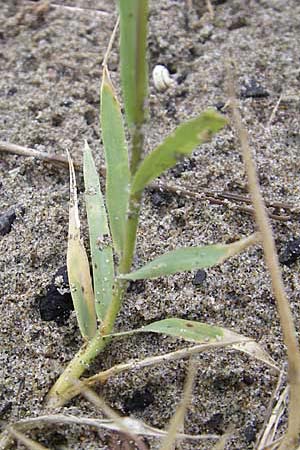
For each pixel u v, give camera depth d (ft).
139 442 0.46
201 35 0.79
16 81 0.75
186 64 0.76
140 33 0.41
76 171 0.66
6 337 0.56
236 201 0.63
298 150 0.67
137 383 0.53
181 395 0.53
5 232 0.62
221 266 0.58
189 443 0.51
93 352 0.52
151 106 0.72
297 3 0.81
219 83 0.73
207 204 0.62
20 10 0.83
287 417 0.51
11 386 0.53
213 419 0.52
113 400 0.53
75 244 0.54
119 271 0.49
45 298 0.57
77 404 0.53
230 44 0.77
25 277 0.58
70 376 0.52
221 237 0.61
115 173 0.50
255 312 0.56
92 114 0.72
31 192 0.65
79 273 0.53
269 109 0.70
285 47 0.76
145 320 0.56
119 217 0.50
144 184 0.45
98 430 0.51
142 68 0.42
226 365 0.53
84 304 0.53
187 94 0.73
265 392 0.53
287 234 0.61
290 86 0.72
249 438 0.51
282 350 0.54
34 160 0.67
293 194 0.63
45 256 0.60
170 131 0.70
